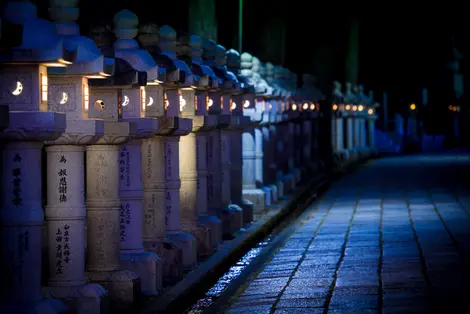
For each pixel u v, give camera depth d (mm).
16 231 7902
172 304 9953
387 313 8773
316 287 10562
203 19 16703
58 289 8555
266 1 25141
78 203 8625
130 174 10406
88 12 11938
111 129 9305
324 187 27875
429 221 16938
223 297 11180
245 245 15266
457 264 11602
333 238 15188
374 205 20891
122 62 9109
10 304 7887
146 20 14656
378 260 12328
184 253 12352
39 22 7562
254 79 19078
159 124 11062
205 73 12812
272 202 21328
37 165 7938
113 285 9438
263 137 21422
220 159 15578
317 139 33875
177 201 12477
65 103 8461
